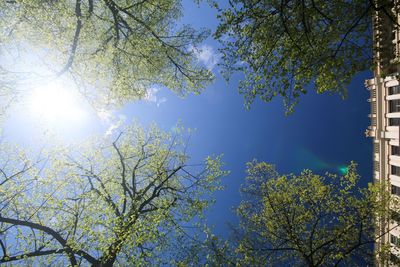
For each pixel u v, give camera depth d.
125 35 24.14
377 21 11.83
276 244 20.14
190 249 16.08
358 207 19.20
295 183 20.94
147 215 17.12
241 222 20.50
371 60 11.88
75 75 20.66
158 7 25.00
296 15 12.95
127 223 14.89
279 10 12.77
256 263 17.78
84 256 14.16
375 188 19.59
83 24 20.12
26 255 13.27
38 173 15.75
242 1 12.93
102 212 15.31
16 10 18.41
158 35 26.30
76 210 15.29
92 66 21.16
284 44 13.74
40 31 18.31
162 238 16.00
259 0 12.83
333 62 11.95
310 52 12.70
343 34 12.59
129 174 19.56
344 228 18.61
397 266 18.88
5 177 15.35
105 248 13.90
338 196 19.73
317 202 20.14
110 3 21.73
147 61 25.81
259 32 13.62
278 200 20.06
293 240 18.69
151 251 15.92
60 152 16.92
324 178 20.34
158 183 19.77
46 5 18.38
